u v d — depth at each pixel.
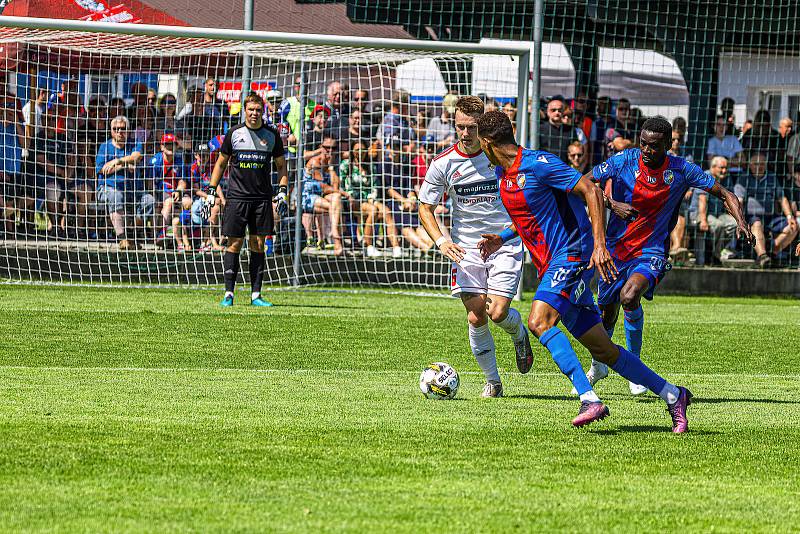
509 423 15.45
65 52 37.97
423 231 38.56
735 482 12.23
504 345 24.89
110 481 11.58
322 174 38.00
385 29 40.72
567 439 14.37
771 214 39.66
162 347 23.41
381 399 17.45
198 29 32.34
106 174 37.47
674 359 23.92
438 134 38.59
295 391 18.14
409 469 12.44
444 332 26.91
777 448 14.13
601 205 14.23
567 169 14.47
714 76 40.66
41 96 37.56
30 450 12.92
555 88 41.59
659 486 11.94
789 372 22.27
